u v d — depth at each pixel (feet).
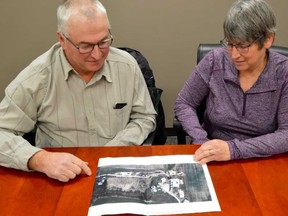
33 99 4.45
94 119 4.69
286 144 3.86
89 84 4.52
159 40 8.03
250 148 3.76
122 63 4.73
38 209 3.10
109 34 4.12
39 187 3.41
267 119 4.47
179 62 8.26
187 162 3.69
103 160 3.76
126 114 4.83
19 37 7.94
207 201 3.12
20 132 4.42
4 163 3.75
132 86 4.78
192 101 5.05
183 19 7.80
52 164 3.55
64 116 4.61
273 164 3.69
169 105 8.70
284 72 4.26
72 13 3.92
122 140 4.56
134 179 3.41
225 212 2.99
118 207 3.04
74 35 3.95
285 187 3.31
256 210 3.01
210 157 3.70
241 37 3.85
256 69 4.33
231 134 4.80
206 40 8.02
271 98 4.37
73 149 4.02
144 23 7.86
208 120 5.02
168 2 7.63
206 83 4.78
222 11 7.70
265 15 3.78
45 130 4.76
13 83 4.45
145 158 3.77
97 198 3.17
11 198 3.26
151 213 2.98
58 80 4.48
